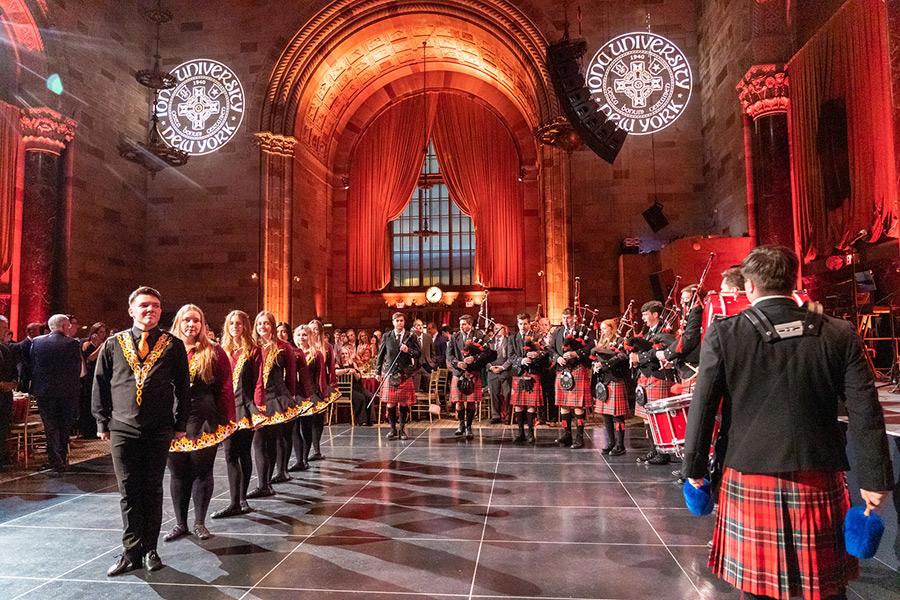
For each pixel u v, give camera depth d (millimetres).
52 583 3670
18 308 13031
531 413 8641
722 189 13922
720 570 2412
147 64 17188
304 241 18219
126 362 3926
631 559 3955
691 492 2551
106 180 15359
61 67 13945
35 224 13188
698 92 15453
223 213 16781
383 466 7016
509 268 20359
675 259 12484
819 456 2186
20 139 13141
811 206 10445
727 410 2484
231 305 16531
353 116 21438
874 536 2135
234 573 3793
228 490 6094
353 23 17016
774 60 11578
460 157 20844
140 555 3879
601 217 15477
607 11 15758
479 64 19375
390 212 21094
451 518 4898
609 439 7652
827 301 9953
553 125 14414
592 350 7828
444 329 13281
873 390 2186
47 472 7043
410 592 3467
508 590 3477
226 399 4598
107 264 15305
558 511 5070
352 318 20953
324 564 3926
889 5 7262
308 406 6438
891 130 7359
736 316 2420
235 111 16938
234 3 17172
